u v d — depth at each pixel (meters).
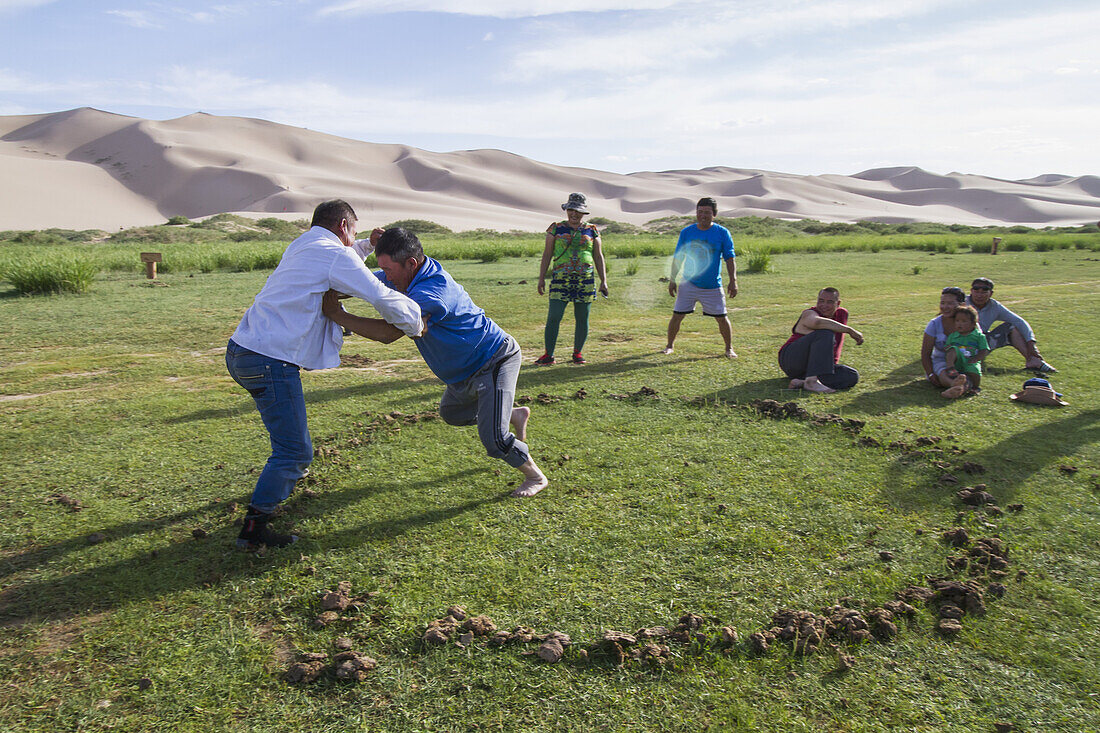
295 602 2.83
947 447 4.56
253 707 2.23
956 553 3.18
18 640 2.59
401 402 5.74
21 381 6.53
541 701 2.24
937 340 6.31
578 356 7.39
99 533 3.41
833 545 3.25
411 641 2.54
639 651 2.45
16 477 4.13
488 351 3.62
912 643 2.54
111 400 5.85
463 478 4.08
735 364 7.23
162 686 2.33
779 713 2.19
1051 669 2.39
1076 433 4.88
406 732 2.12
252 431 5.00
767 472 4.15
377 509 3.67
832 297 6.14
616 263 21.64
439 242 32.28
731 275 7.45
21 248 23.73
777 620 2.66
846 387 6.18
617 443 4.68
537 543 3.27
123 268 18.16
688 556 3.15
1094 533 3.36
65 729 2.15
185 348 8.20
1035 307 10.97
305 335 3.24
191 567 3.10
